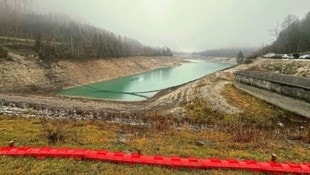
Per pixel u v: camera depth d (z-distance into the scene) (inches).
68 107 1609.3
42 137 660.1
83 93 2738.7
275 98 1371.8
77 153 453.4
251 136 745.6
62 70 3558.1
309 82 1087.0
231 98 1667.1
